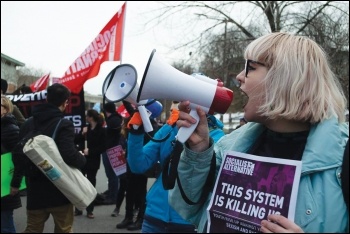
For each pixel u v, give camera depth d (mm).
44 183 3137
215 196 1327
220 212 1286
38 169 3094
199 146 1402
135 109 2619
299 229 1075
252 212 1214
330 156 1147
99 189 7891
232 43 10961
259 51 1304
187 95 1352
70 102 4820
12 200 3311
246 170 1288
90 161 6016
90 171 6047
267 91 1272
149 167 2658
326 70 1290
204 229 1394
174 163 1430
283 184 1181
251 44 1355
